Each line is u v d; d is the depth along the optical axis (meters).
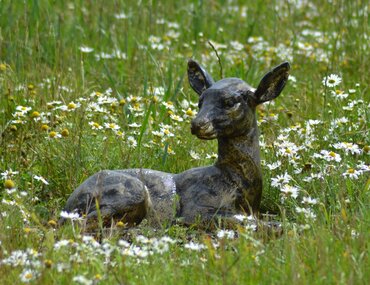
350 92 13.23
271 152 12.55
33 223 10.78
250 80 16.30
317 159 12.20
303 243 9.74
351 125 12.76
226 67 16.95
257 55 17.55
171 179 11.10
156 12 18.83
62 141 12.54
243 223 10.74
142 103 14.58
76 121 13.01
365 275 9.02
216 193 10.88
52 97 14.27
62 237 9.86
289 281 8.85
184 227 10.81
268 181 11.95
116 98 15.06
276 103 15.01
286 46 18.16
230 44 18.34
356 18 18.16
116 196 10.69
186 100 14.39
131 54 17.16
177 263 9.51
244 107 10.77
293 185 11.91
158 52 17.34
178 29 19.39
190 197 10.92
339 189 10.99
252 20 20.53
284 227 10.09
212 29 19.80
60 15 17.72
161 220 10.84
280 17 19.83
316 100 14.94
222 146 10.94
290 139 13.02
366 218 10.23
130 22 18.67
